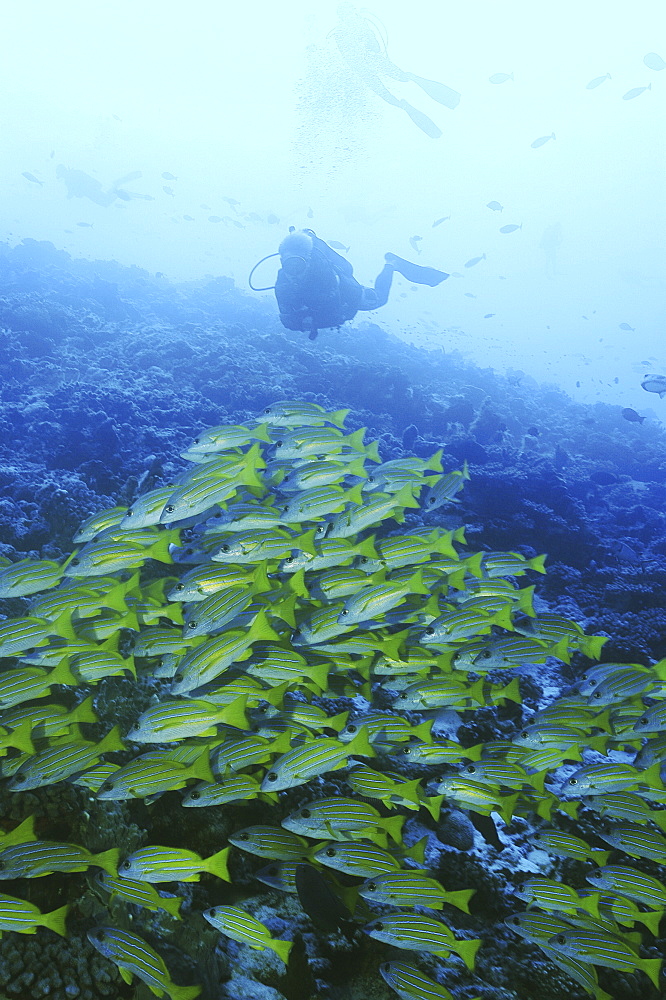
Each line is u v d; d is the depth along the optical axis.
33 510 7.64
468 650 4.97
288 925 4.17
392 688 4.86
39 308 16.33
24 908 3.15
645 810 4.19
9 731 3.62
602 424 21.27
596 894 3.84
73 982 3.44
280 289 12.50
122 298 23.84
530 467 13.86
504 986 4.11
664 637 8.41
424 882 3.56
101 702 4.84
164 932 3.93
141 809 4.47
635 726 4.42
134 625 4.43
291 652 4.28
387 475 6.12
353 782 4.04
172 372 15.52
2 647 3.91
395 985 3.35
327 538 4.99
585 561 10.59
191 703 3.82
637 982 4.26
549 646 4.95
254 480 5.11
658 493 16.30
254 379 15.55
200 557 5.16
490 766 4.23
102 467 8.97
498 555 6.22
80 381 13.99
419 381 20.14
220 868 3.50
